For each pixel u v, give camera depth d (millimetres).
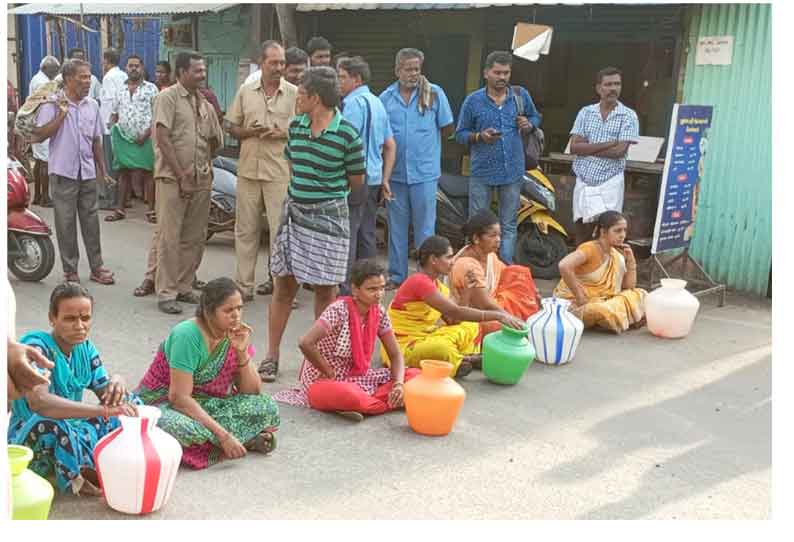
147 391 4191
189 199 6539
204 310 3979
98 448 3535
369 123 6605
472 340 5531
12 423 3713
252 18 10039
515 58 9773
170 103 6383
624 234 6461
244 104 6645
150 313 6520
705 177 7910
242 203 6789
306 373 4848
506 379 5230
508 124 7332
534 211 8117
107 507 3584
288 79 7160
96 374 3855
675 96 8047
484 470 4082
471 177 7469
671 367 5742
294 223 5145
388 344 4832
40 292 6949
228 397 4199
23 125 6785
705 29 7777
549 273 8219
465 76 9859
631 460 4258
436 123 7305
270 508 3627
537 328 5680
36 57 14664
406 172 7207
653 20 8578
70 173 6934
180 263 6773
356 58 6703
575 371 5617
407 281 5293
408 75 7082
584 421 4750
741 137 7672
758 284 7738
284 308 5277
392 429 4527
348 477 3951
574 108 9914
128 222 10141
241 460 4082
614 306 6391
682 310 6305
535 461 4207
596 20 8930
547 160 8914
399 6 8461
